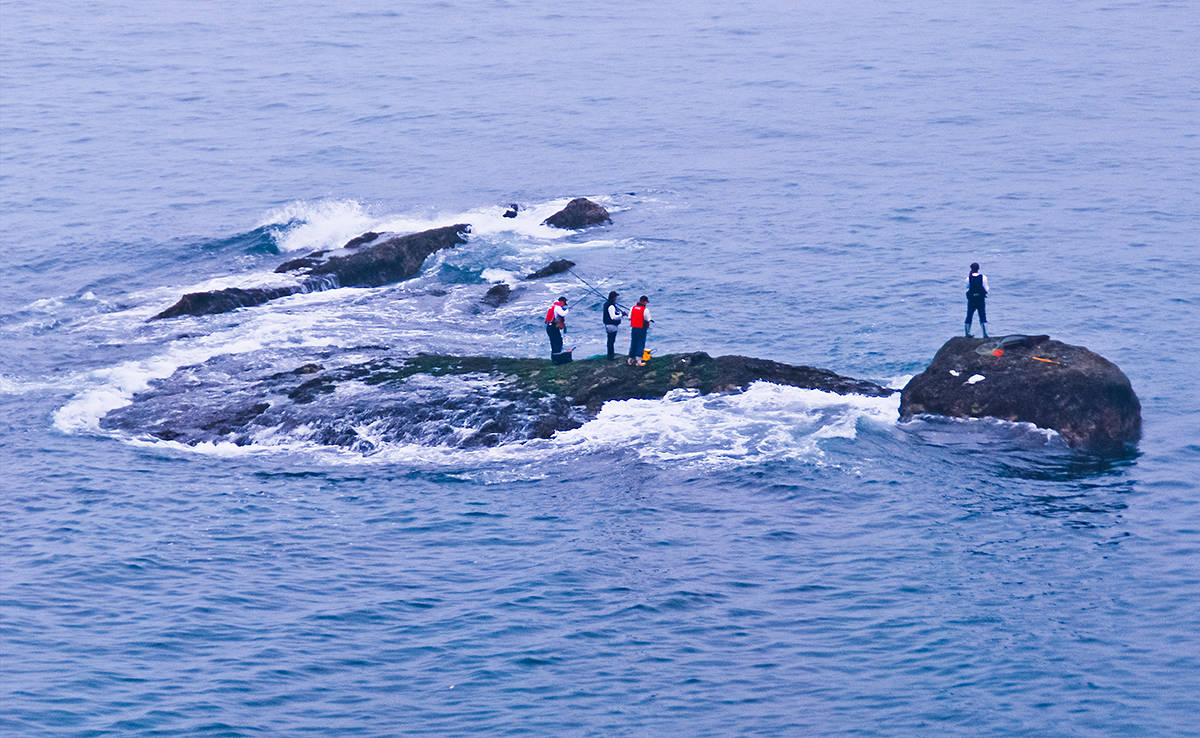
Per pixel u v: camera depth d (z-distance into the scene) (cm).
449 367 8644
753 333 9775
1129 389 7825
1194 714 4997
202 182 15312
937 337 9512
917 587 6012
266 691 5203
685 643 5588
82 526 6806
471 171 15438
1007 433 7675
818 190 14025
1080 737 4872
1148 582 6003
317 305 10825
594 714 5078
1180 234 11888
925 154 15412
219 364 9262
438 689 5256
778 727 4978
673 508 6862
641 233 12688
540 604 5925
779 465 7294
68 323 10744
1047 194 13450
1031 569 6147
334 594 6050
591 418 7869
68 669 5322
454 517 6862
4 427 8412
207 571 6278
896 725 4981
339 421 8006
